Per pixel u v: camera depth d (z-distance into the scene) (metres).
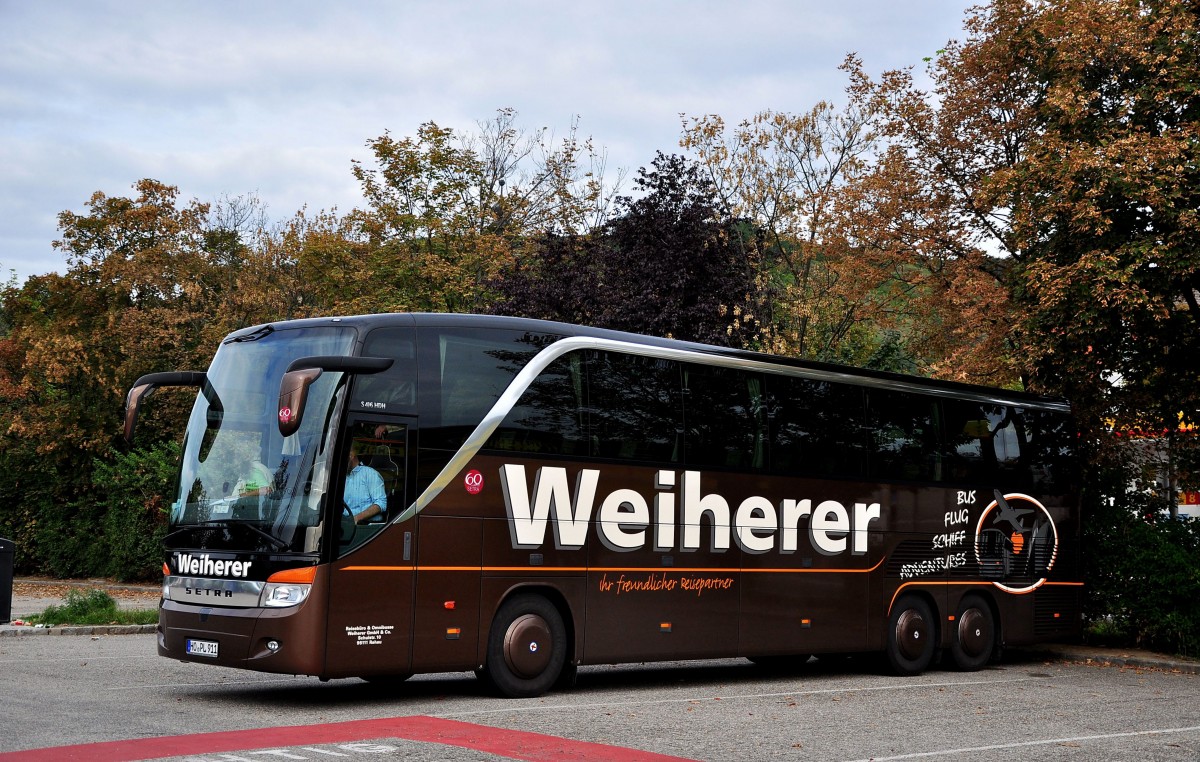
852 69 24.77
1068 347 19.33
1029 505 18.86
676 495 14.26
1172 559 19.28
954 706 13.24
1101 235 18.48
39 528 38.06
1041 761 9.59
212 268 39.44
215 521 11.91
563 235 35.25
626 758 9.01
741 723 11.33
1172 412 20.45
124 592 31.73
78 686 12.71
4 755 8.32
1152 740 10.98
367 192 41.69
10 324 45.12
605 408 13.73
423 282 40.50
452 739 9.55
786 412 15.70
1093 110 20.06
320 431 11.65
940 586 17.38
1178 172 17.73
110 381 37.34
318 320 12.39
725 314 28.66
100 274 39.12
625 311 30.23
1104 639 21.11
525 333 13.20
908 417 17.33
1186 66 19.02
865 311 26.47
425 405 12.27
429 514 12.11
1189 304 19.41
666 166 31.67
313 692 13.04
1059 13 20.80
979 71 23.19
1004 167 22.75
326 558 11.37
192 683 13.44
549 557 13.01
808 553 15.67
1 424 38.97
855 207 24.69
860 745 10.16
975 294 20.47
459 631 12.22
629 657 13.66
